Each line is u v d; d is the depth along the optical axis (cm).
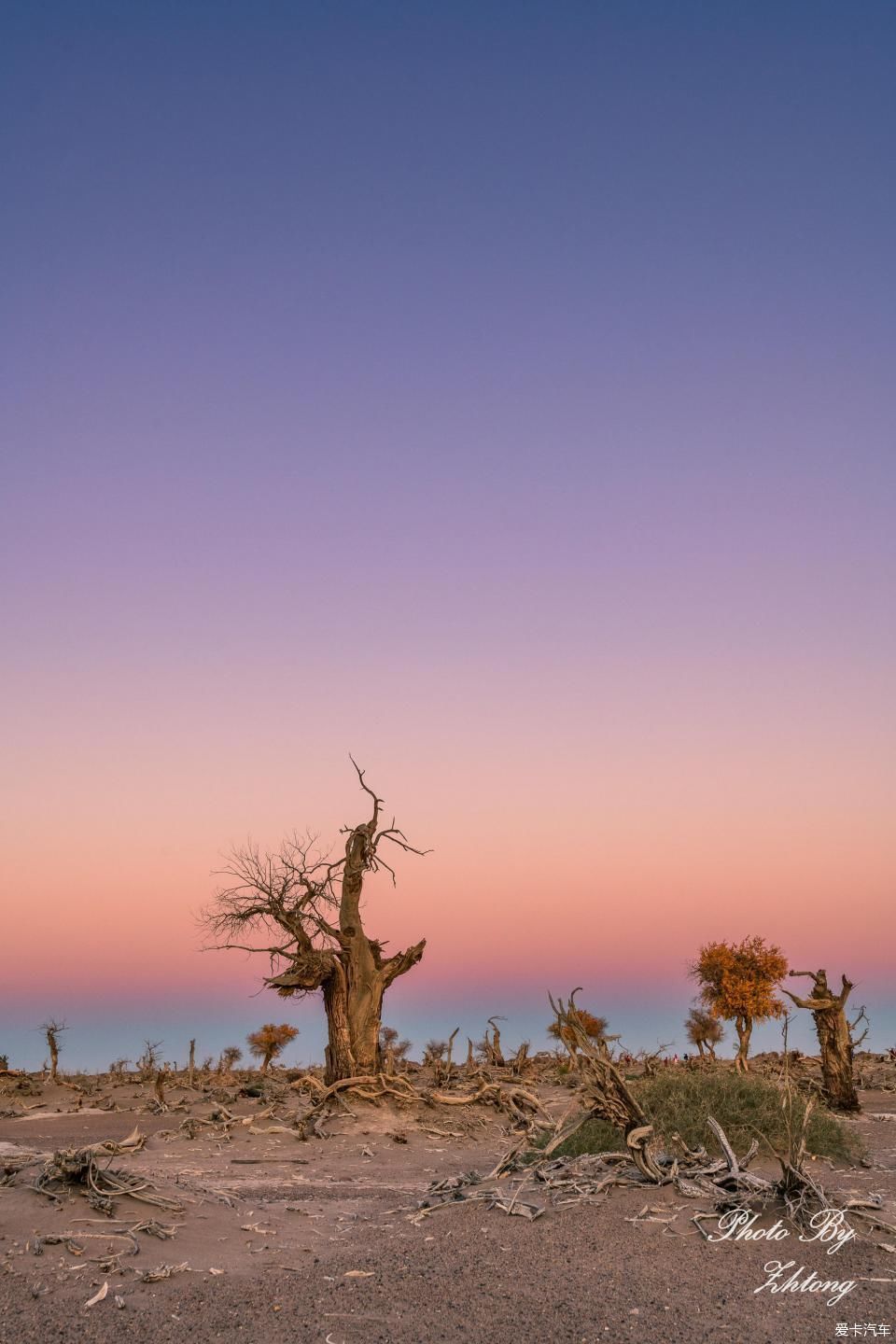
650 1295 998
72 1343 880
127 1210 1278
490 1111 3048
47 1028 4378
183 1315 949
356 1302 986
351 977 3212
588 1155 1567
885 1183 1691
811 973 3158
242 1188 1750
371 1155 2356
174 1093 3819
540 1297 993
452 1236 1220
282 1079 4319
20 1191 1296
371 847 3312
